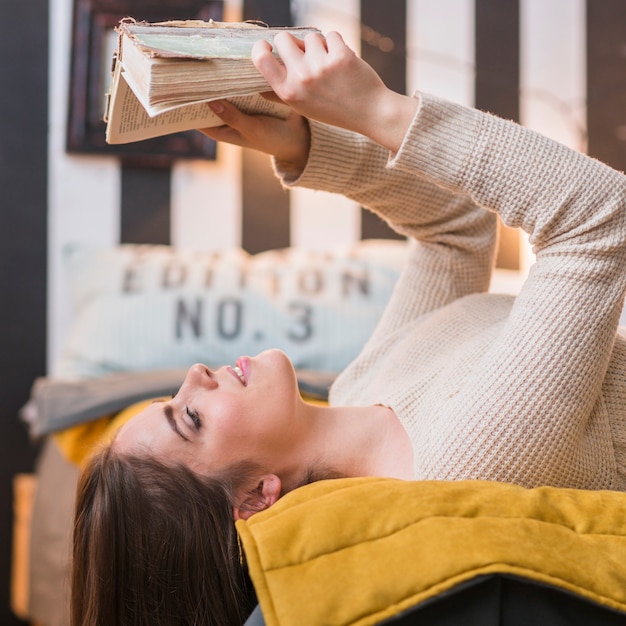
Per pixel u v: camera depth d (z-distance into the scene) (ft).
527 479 3.40
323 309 7.77
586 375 3.43
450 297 4.57
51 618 6.41
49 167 8.68
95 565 3.75
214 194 8.94
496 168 3.44
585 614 2.80
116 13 8.61
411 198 4.34
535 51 9.35
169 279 7.89
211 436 3.90
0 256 8.56
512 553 2.77
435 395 3.82
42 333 8.63
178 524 3.74
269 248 9.04
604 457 3.61
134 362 7.50
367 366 4.61
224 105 3.71
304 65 3.25
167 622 3.68
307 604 2.71
